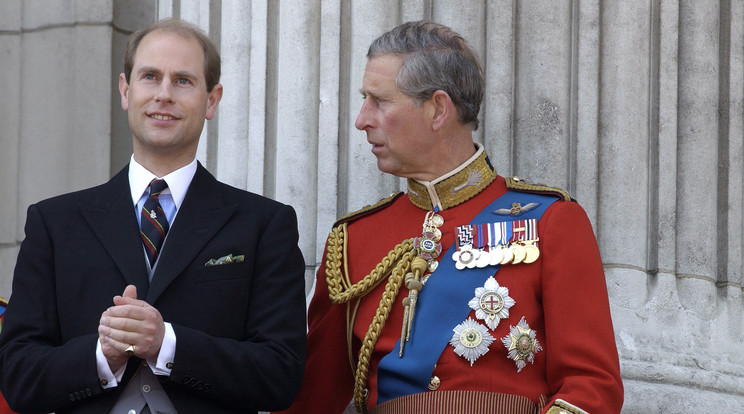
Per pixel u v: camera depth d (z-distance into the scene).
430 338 12.23
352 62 15.55
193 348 11.47
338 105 15.55
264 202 12.75
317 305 13.56
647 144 15.34
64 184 19.17
